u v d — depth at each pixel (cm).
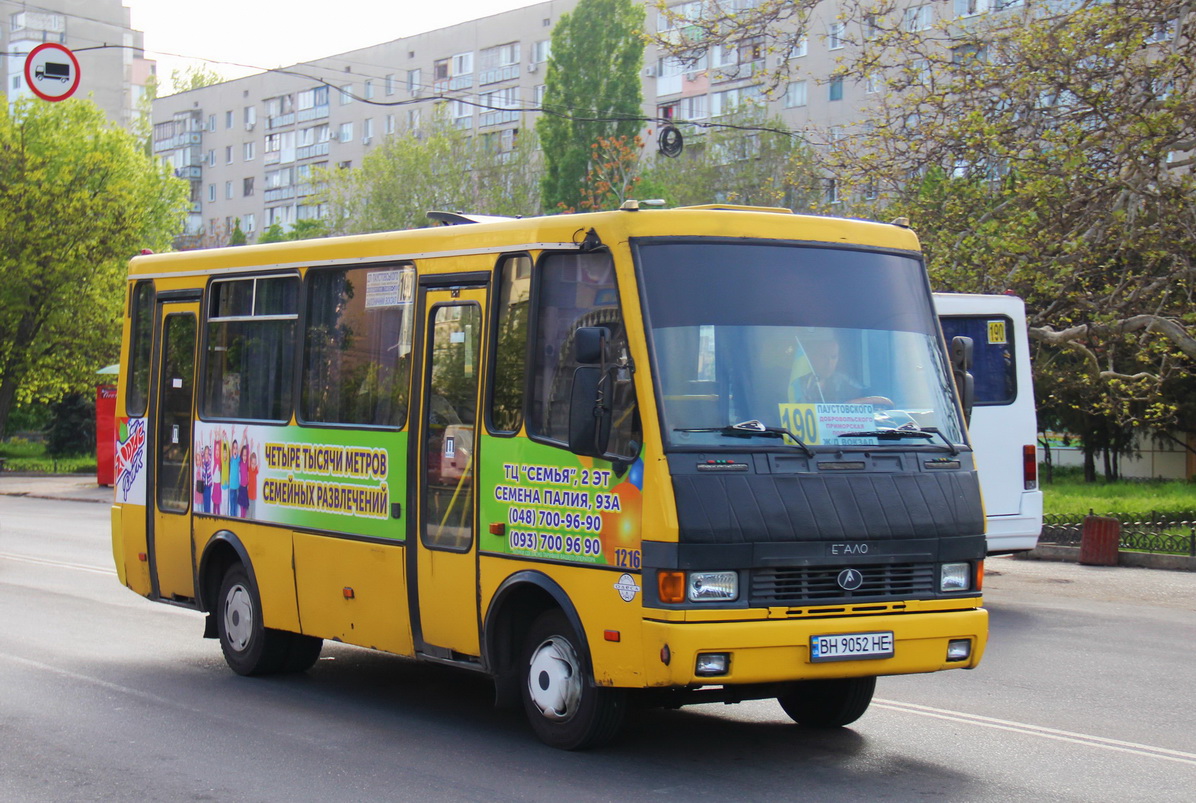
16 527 2348
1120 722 814
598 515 675
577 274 712
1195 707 859
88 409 5372
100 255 4478
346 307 880
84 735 779
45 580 1522
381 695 908
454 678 978
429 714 842
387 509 824
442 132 6631
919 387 733
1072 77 1877
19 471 4422
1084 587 1502
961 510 710
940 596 697
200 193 9594
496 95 7675
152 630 1180
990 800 634
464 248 789
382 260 851
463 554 762
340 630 866
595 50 5397
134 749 743
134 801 636
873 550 677
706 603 639
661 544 640
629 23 5434
